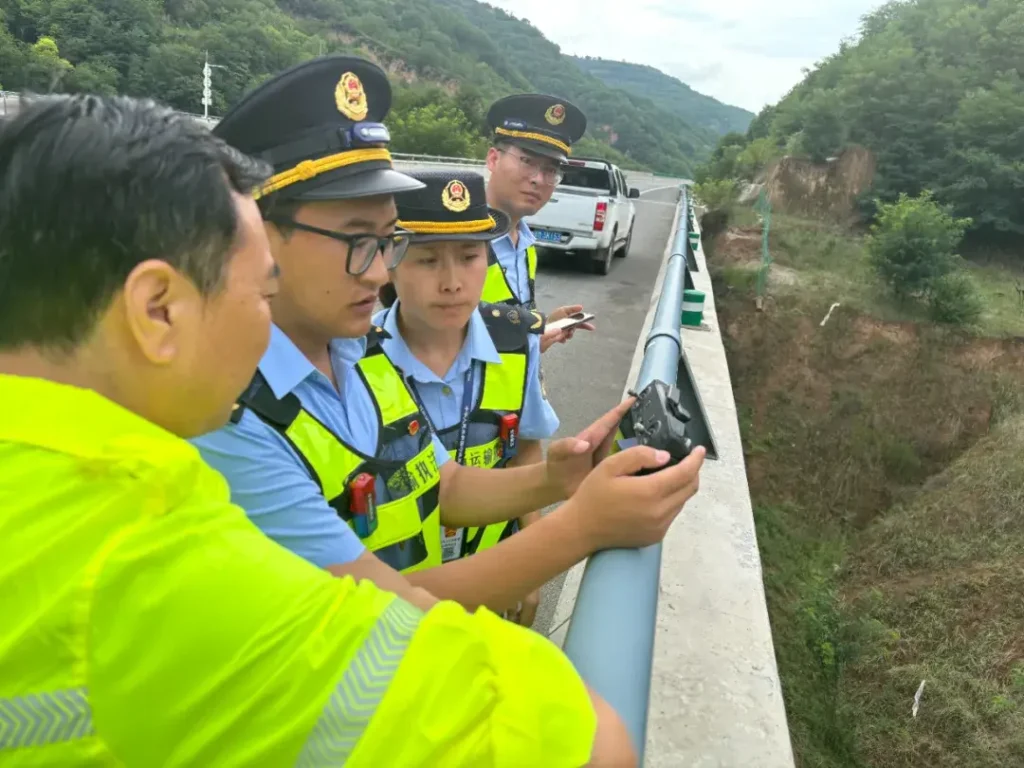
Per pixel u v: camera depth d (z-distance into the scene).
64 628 0.52
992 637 7.34
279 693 0.55
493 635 0.63
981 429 14.55
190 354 0.63
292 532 1.06
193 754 0.54
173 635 0.54
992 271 22.95
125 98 0.65
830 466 14.24
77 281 0.58
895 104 27.70
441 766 0.55
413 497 1.37
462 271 1.72
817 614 7.20
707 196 31.48
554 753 0.60
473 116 58.22
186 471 0.60
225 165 0.65
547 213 10.67
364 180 1.16
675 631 2.16
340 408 1.28
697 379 4.84
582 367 6.32
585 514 1.13
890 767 5.75
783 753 1.75
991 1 31.62
